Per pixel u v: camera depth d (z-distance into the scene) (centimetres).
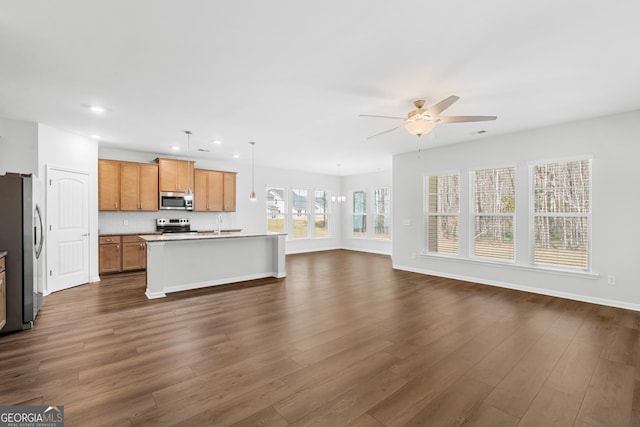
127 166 584
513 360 248
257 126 438
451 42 225
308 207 954
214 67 263
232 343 279
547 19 197
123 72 272
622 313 362
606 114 384
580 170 417
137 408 186
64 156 459
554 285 438
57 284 452
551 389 208
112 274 578
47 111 370
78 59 248
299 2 181
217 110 370
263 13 192
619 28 206
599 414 182
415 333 303
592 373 228
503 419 178
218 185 714
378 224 932
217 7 186
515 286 477
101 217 584
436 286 497
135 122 417
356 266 691
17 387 207
